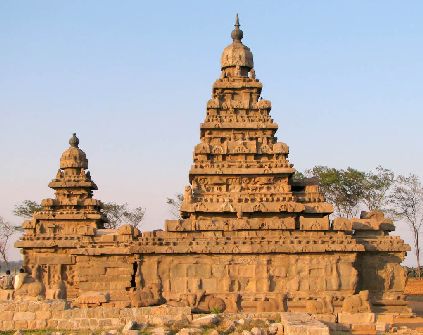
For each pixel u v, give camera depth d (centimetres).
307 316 3891
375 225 6178
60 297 5328
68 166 8362
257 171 6244
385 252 6016
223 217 6050
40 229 7900
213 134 6500
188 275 5731
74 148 8494
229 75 6819
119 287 6016
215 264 5750
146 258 5766
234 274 5741
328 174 11231
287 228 5881
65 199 8119
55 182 8244
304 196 6281
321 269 5762
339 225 5875
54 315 3897
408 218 10981
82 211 8025
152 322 3862
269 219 5978
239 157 6356
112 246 6141
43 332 3700
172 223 5875
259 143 6469
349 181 11206
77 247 6312
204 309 4506
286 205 6006
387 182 11175
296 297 5691
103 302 4612
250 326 3719
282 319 3812
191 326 3772
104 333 3584
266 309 4631
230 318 3972
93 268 6050
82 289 6012
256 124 6500
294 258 5769
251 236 5859
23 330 3803
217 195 6166
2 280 4925
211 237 5850
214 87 6669
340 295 5716
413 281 9600
